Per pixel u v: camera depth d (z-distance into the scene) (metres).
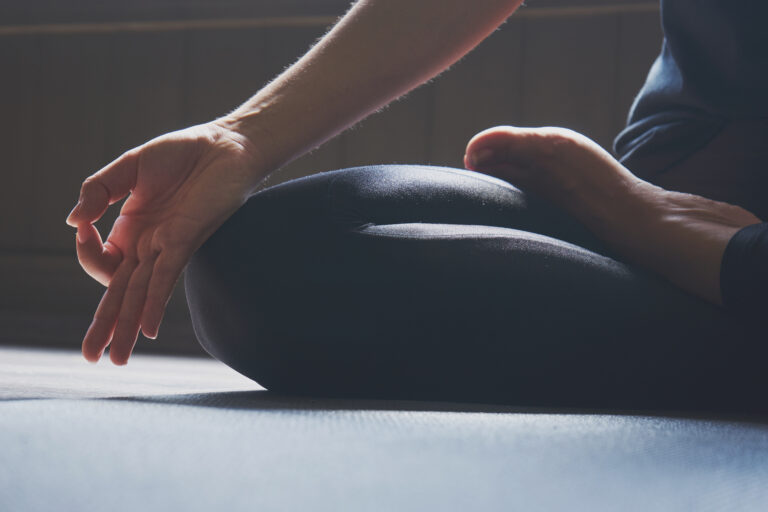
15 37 4.49
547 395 0.71
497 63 3.94
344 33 0.75
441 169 0.75
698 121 0.84
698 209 0.74
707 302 0.72
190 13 4.28
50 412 0.48
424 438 0.43
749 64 0.80
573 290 0.69
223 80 4.29
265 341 0.70
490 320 0.68
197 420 0.47
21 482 0.30
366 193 0.69
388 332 0.68
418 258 0.66
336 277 0.67
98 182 0.66
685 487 0.34
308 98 0.72
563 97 3.87
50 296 4.38
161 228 0.66
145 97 4.38
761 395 0.73
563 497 0.30
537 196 0.78
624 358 0.71
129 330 0.65
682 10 0.85
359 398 0.72
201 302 0.72
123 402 0.56
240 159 0.68
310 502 0.28
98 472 0.32
